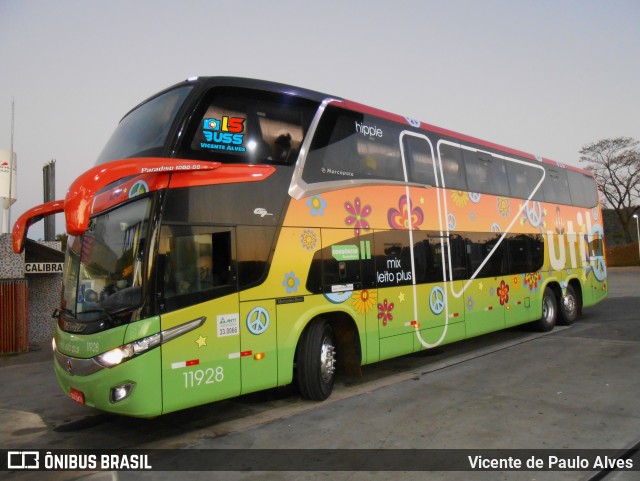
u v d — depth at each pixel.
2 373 9.52
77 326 5.15
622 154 48.53
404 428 5.22
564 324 12.20
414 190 8.05
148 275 4.84
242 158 5.78
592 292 13.38
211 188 5.42
